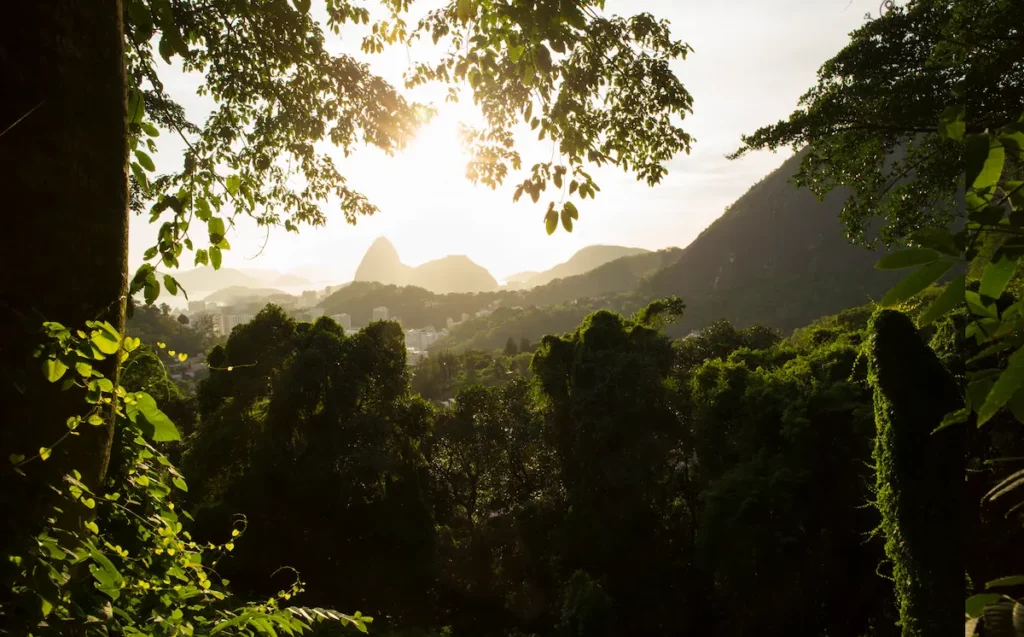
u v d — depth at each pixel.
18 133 1.88
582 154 5.08
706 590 20.17
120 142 2.24
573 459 22.16
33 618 1.88
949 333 9.20
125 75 2.28
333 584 19.52
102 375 2.22
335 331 21.73
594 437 20.27
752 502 15.58
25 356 1.94
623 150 6.29
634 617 19.44
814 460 15.93
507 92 5.26
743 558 15.71
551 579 21.56
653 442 19.78
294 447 18.81
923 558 7.77
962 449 7.84
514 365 82.38
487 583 22.81
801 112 12.91
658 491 22.84
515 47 4.61
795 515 15.55
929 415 7.84
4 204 1.87
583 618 16.12
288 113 7.29
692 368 27.06
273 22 6.27
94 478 2.34
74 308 2.09
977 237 1.32
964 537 7.66
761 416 17.72
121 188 2.25
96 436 2.31
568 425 22.16
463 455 25.69
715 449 20.08
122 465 2.94
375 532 19.80
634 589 19.95
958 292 1.33
